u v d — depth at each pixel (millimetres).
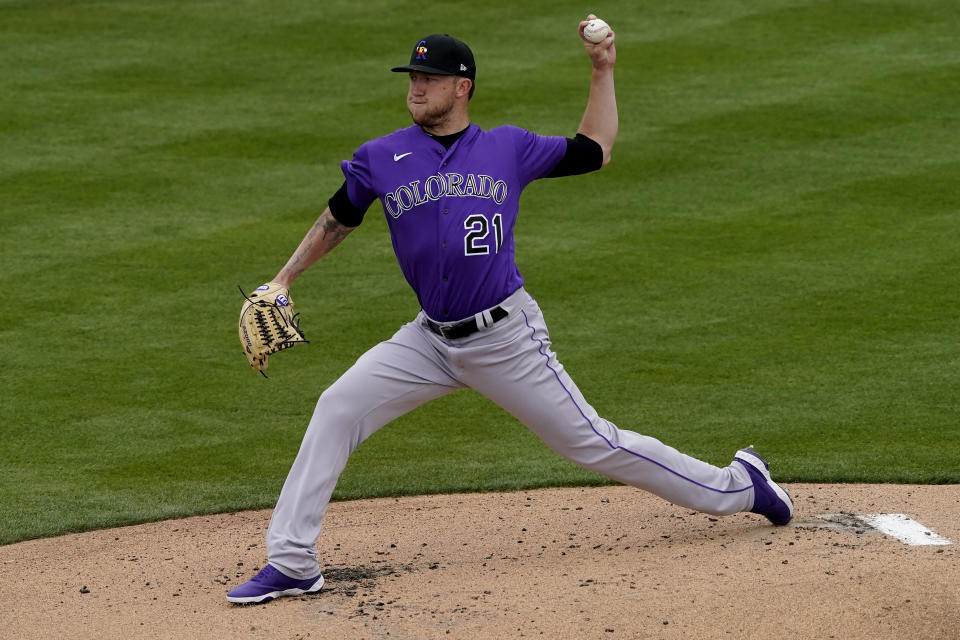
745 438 26062
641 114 48938
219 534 21875
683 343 31484
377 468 25453
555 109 48594
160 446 26609
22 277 36094
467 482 24406
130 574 19766
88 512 23203
